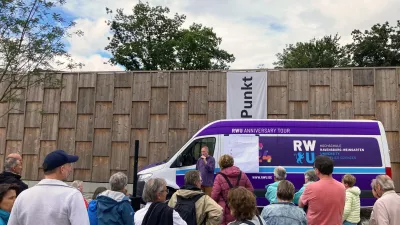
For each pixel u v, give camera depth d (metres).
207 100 15.16
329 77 14.50
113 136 15.73
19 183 4.68
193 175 4.37
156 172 9.88
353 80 14.32
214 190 5.36
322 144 9.55
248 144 9.68
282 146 9.60
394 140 13.84
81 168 15.84
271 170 9.48
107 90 16.06
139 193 9.87
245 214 3.10
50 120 16.45
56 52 11.28
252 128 9.81
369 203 9.23
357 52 36.75
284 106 14.66
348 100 14.29
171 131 15.33
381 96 14.09
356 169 9.36
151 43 34.12
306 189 4.31
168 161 10.03
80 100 16.25
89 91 16.23
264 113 14.63
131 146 15.52
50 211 2.86
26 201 2.92
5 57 10.62
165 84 15.60
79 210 2.92
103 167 15.65
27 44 10.80
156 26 34.66
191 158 9.91
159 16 34.66
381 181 3.99
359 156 9.45
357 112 14.16
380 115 14.04
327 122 9.75
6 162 4.88
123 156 15.55
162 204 3.70
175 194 4.54
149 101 15.62
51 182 3.01
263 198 9.40
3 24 10.24
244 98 14.85
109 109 15.97
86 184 15.59
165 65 34.31
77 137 16.05
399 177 13.63
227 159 5.60
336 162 9.42
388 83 14.13
